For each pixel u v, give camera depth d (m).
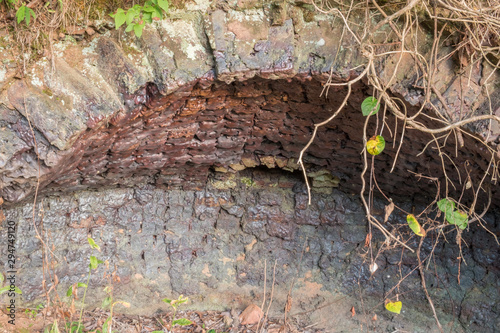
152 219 5.66
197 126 4.28
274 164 5.42
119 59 3.26
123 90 3.29
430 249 5.71
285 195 5.92
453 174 4.43
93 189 5.22
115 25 3.19
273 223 5.95
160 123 3.97
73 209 5.17
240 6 3.26
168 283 5.73
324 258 6.00
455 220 3.14
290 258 6.03
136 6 3.11
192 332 5.39
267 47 3.33
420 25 3.30
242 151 5.05
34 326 4.57
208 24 3.27
